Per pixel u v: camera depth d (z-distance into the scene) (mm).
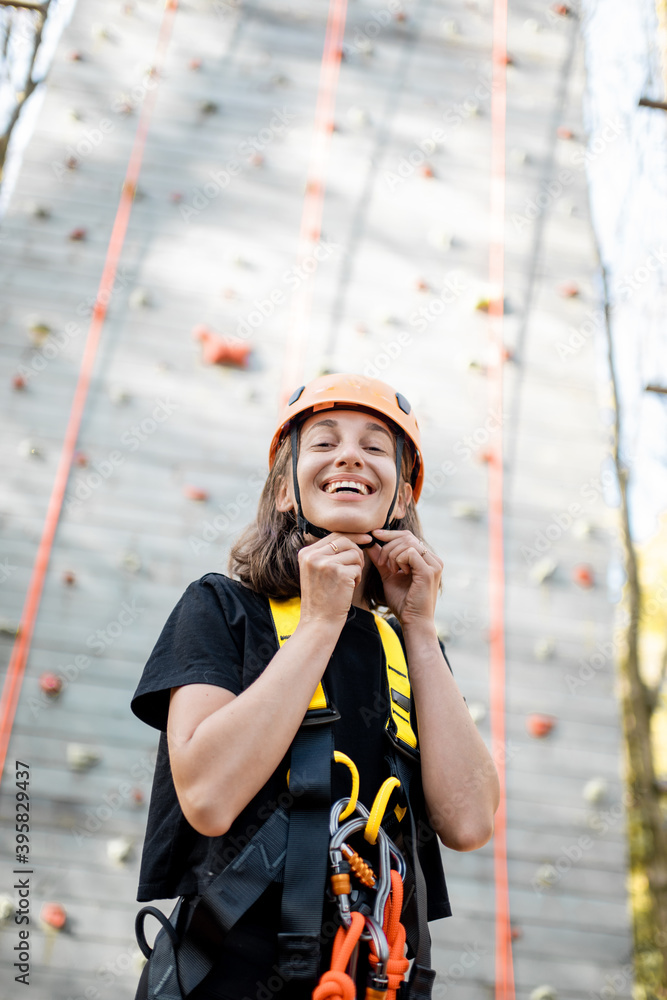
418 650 1519
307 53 5688
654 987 5574
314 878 1181
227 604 1450
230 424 4566
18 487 4242
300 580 1416
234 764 1198
